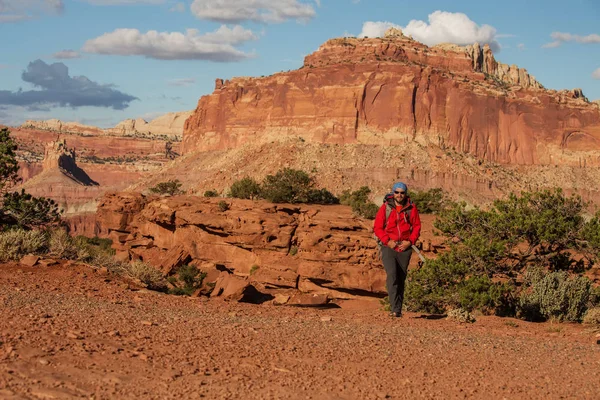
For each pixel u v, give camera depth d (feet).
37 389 16.19
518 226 72.84
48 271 46.11
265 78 616.39
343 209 192.34
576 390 20.44
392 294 38.34
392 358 23.48
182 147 655.76
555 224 73.20
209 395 17.13
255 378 19.16
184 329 25.94
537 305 53.78
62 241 55.47
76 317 26.25
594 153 551.18
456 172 474.08
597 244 70.49
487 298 56.54
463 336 30.76
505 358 25.14
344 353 23.66
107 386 17.10
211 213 156.76
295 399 17.46
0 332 21.59
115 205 196.95
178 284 115.24
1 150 99.96
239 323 29.17
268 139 558.97
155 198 199.93
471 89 551.18
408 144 510.17
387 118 527.40
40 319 24.66
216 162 589.32
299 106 554.87
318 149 512.63
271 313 36.22
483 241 69.31
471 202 442.09
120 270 56.24
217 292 96.68
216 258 152.46
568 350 28.40
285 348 23.54
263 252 143.13
